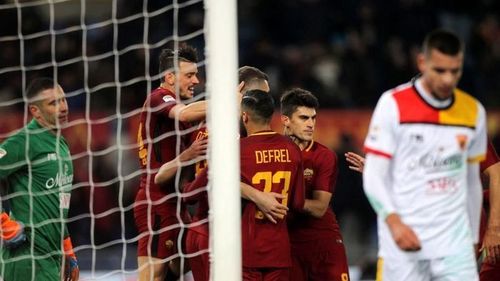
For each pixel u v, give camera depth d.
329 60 48.25
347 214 41.91
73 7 47.81
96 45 45.41
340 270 22.75
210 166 18.67
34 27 44.78
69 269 22.17
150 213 22.17
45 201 21.48
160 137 21.62
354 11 50.50
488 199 22.27
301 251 22.66
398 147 17.14
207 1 18.47
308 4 50.97
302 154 22.28
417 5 50.81
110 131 40.72
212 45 18.41
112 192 39.59
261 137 21.02
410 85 17.25
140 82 43.16
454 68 16.41
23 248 21.47
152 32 46.41
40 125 21.62
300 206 21.19
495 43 50.28
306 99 21.94
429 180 17.14
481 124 17.38
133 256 38.31
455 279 17.19
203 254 20.94
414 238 16.56
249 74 22.27
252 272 20.88
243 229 20.92
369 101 46.00
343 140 42.28
